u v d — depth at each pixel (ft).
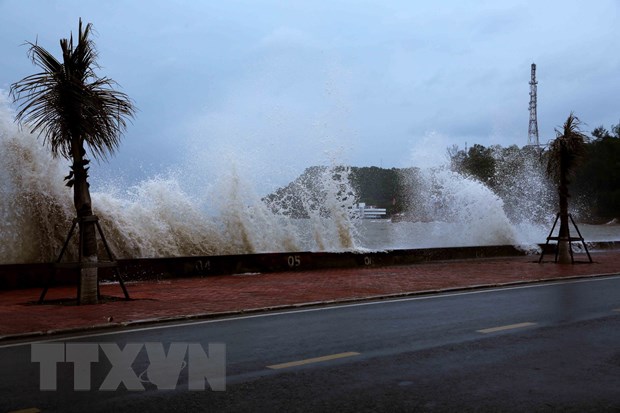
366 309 31.19
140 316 28.35
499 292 38.37
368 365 18.86
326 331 24.84
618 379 17.20
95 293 32.76
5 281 40.04
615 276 48.70
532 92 255.70
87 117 31.73
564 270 52.42
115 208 55.52
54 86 31.60
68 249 50.98
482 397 15.52
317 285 41.63
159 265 46.09
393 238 112.27
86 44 32.71
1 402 15.20
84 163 32.96
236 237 62.75
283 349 21.33
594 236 150.51
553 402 15.10
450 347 21.44
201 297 35.35
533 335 23.58
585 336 23.35
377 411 14.43
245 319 28.30
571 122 59.11
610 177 265.54
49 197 50.57
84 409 14.64
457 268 55.01
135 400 15.34
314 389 16.26
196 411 14.43
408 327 25.62
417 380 17.13
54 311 29.86
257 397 15.55
